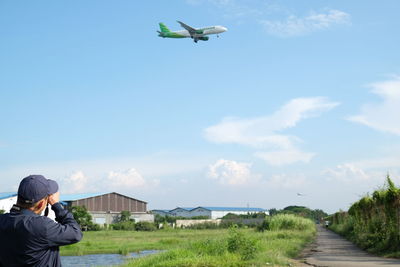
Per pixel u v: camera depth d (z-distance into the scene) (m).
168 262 12.76
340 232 35.69
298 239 24.64
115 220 76.12
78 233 3.46
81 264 21.69
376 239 18.31
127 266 14.25
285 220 38.56
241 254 14.43
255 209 145.00
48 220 3.34
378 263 12.98
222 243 15.72
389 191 16.44
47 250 3.32
